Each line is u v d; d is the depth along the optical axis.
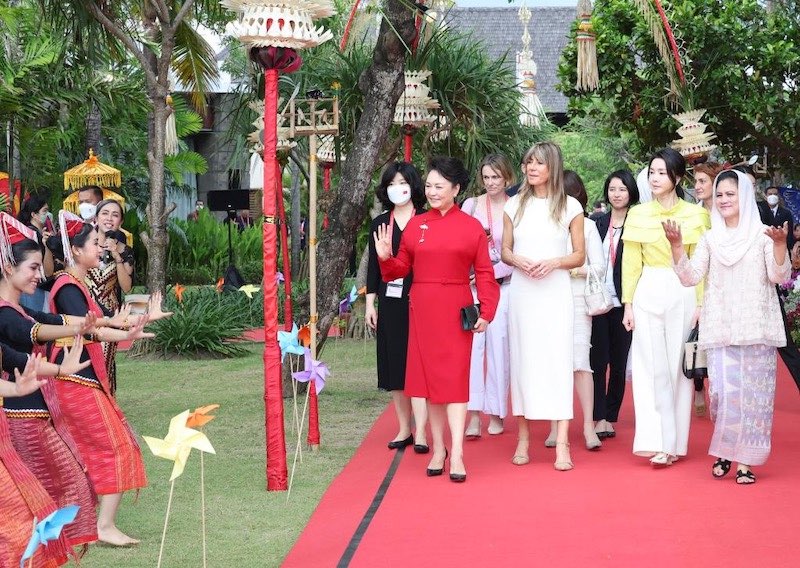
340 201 11.04
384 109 10.92
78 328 5.20
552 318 7.99
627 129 19.00
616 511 6.69
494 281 7.80
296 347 7.38
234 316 18.62
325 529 6.46
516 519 6.55
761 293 7.36
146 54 17.88
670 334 7.98
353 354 15.79
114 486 6.16
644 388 7.96
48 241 6.60
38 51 19.42
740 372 7.40
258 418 10.49
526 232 8.06
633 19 17.16
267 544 6.20
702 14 17.11
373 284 8.93
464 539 6.14
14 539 4.76
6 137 21.81
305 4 7.58
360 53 14.48
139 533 6.50
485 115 15.41
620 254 9.54
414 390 7.74
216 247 31.44
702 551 5.80
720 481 7.48
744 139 18.70
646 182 9.85
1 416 4.91
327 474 8.03
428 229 7.78
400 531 6.35
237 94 14.48
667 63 15.19
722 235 7.50
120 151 29.69
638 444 7.91
